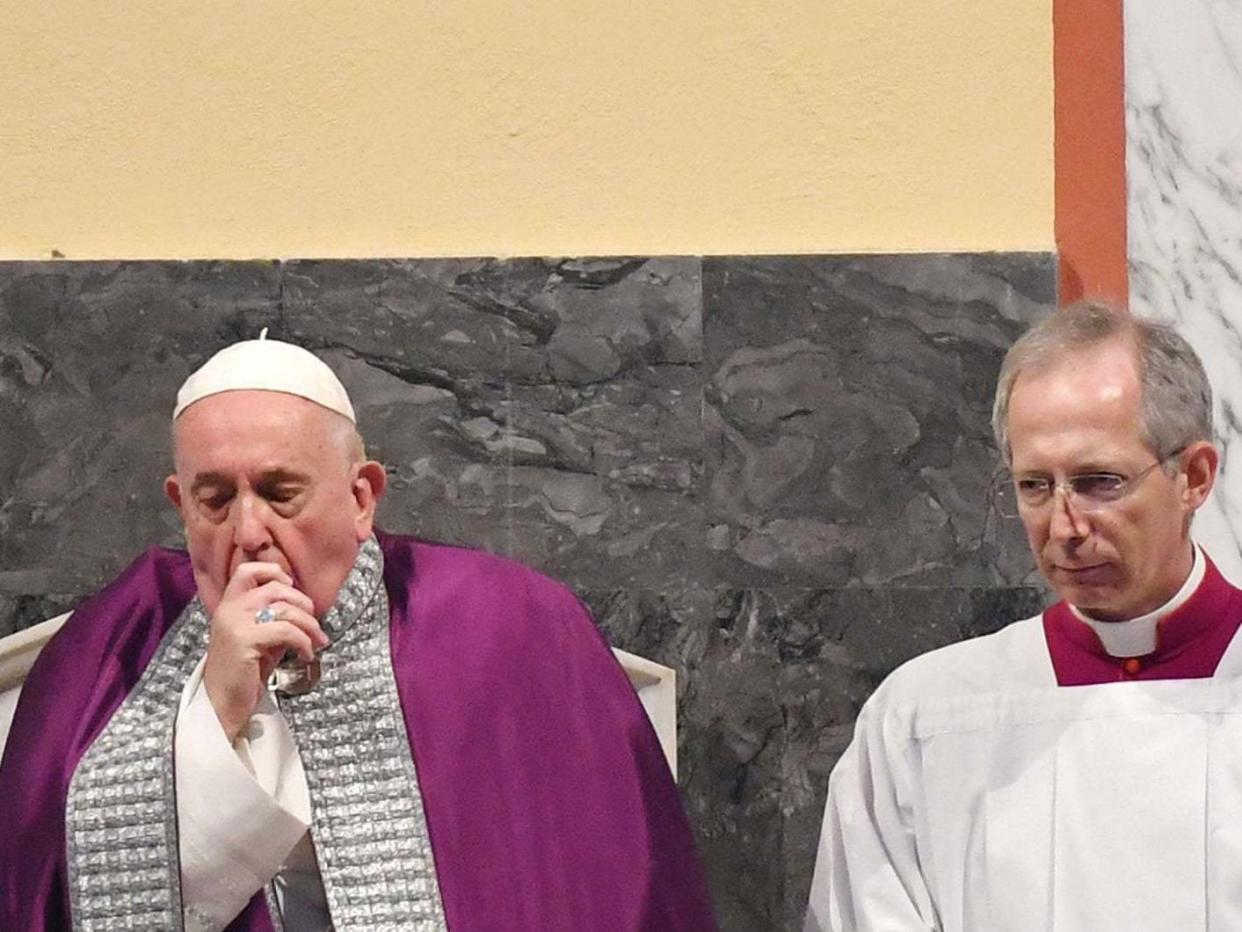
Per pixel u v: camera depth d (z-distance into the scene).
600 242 7.11
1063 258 7.04
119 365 6.96
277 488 5.21
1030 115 7.14
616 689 5.64
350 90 7.19
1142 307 7.04
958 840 5.30
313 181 7.16
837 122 7.16
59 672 5.59
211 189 7.16
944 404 6.91
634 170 7.15
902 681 5.58
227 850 5.02
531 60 7.18
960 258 6.96
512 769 5.42
